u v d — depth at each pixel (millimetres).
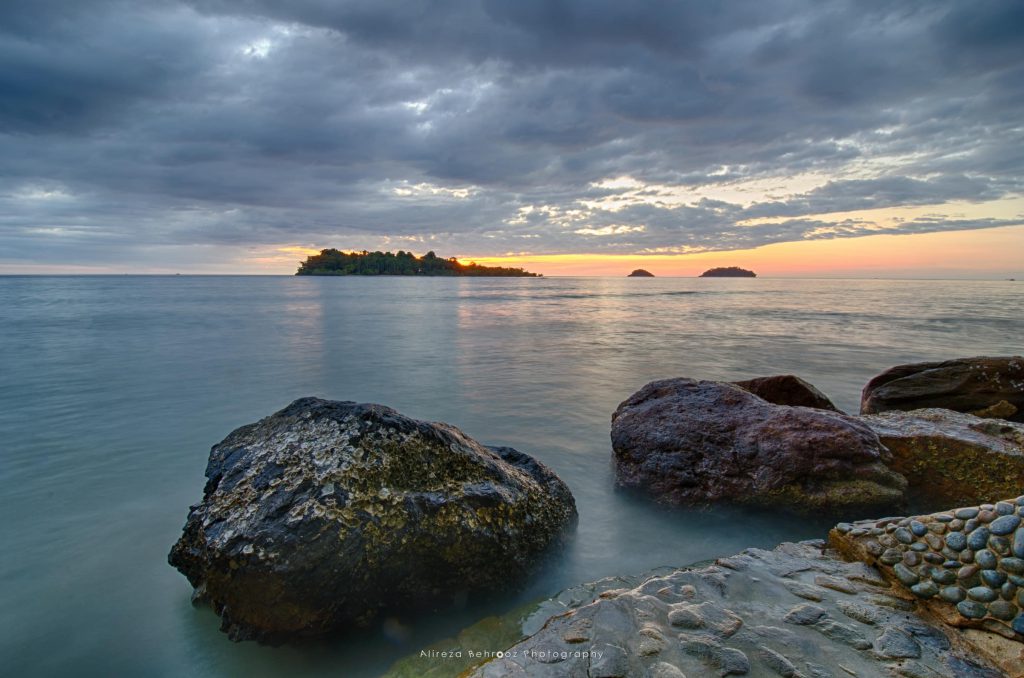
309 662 3672
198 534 3703
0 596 4453
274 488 3812
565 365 15867
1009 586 3166
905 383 9352
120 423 9773
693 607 3295
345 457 3957
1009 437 6004
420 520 3801
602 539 5418
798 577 3697
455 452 4473
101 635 3980
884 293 71000
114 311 34781
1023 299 53438
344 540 3527
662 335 23531
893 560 3637
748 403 6531
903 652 2920
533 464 5508
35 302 43844
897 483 5387
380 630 3799
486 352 18422
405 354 17906
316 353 18016
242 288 87812
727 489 5703
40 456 7953
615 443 6719
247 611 3557
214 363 15984
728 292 76625
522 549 4297
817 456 5480
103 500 6406
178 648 3830
